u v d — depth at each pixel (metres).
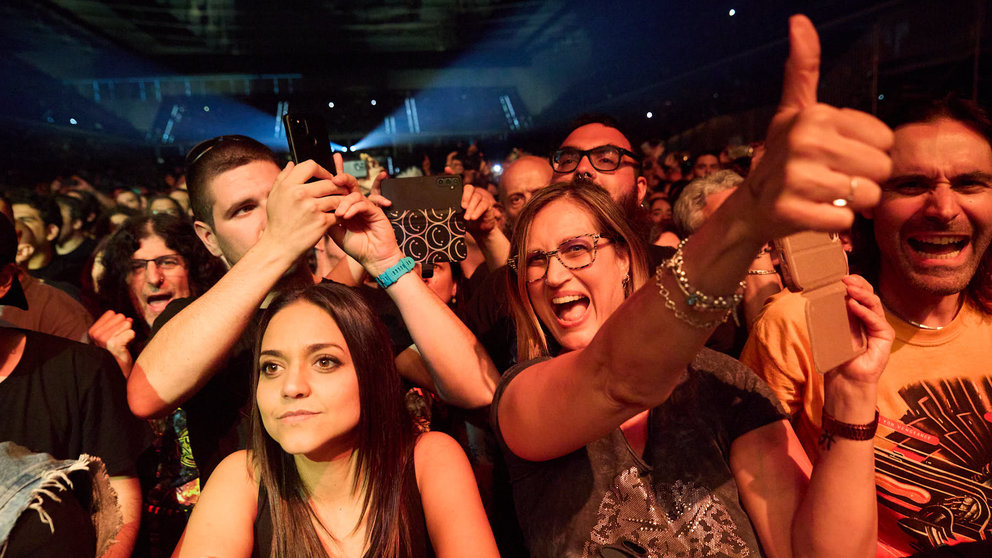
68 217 5.12
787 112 0.74
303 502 1.45
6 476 1.26
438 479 1.44
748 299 2.52
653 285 0.89
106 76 28.92
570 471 1.33
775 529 1.31
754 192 0.76
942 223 1.50
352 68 30.52
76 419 1.76
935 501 1.58
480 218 2.54
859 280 1.22
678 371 0.94
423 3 24.52
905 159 1.52
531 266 1.53
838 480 1.24
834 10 10.66
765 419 1.37
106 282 2.98
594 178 2.77
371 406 1.43
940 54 7.63
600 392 1.01
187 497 2.09
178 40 27.70
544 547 1.33
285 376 1.36
